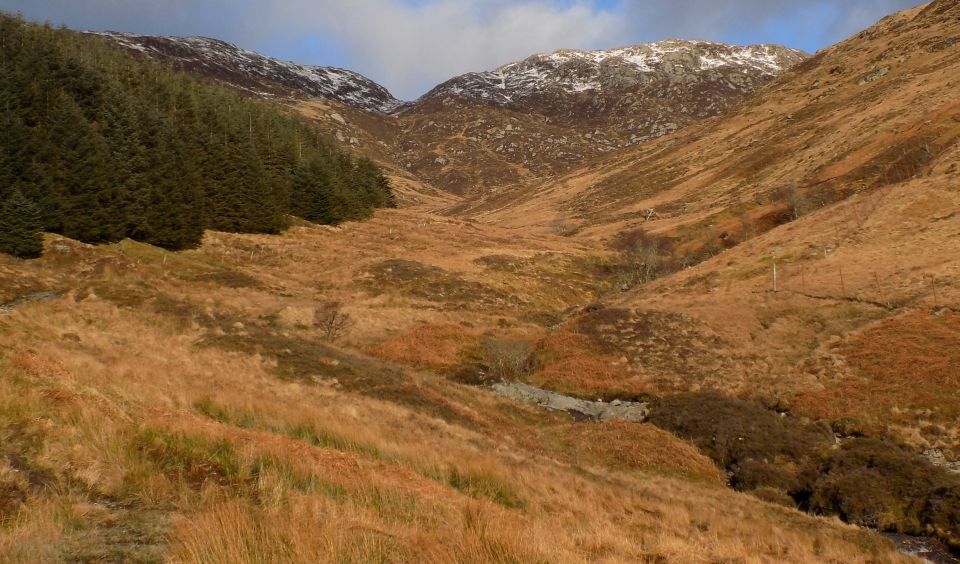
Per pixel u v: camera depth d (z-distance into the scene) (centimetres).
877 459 2506
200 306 3988
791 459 2783
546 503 1480
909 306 4047
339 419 1825
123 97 7175
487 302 6869
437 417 2686
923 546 1956
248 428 1445
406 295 6744
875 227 5800
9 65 6272
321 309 5438
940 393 3016
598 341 4728
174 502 821
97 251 5503
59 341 2066
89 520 718
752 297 4994
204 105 9362
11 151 5406
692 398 3544
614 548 1130
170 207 6856
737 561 1273
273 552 657
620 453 2894
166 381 1742
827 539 1798
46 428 921
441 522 959
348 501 945
